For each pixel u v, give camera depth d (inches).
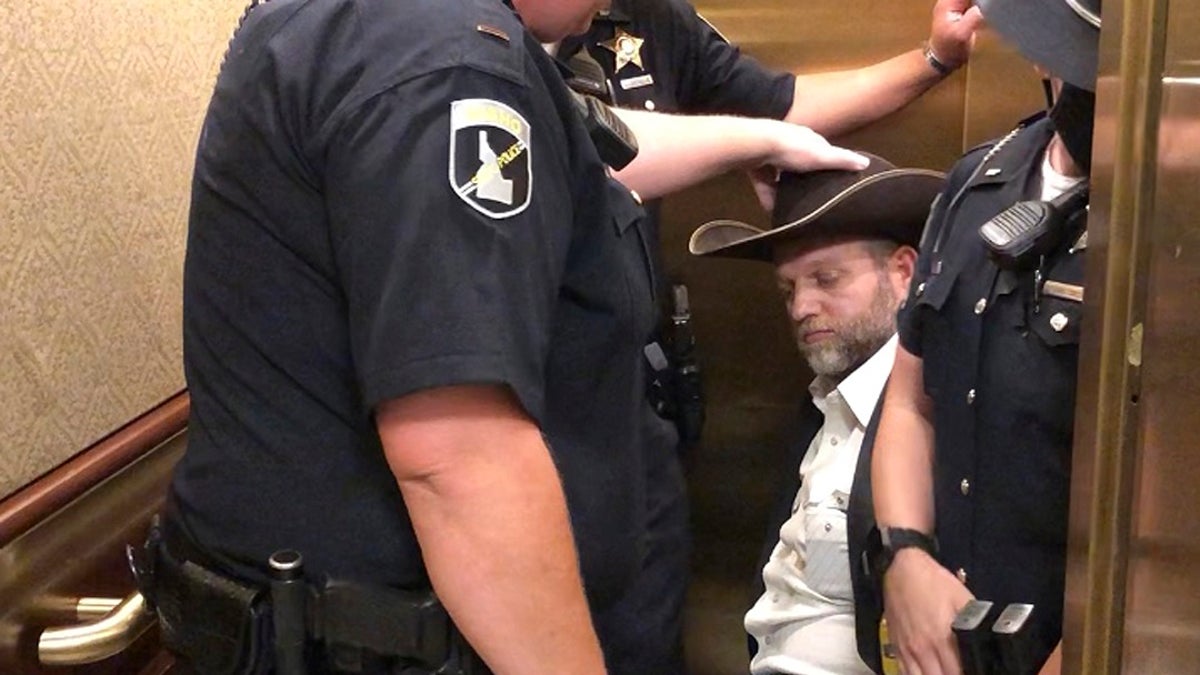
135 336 39.7
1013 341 36.4
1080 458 18.0
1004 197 39.0
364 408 26.7
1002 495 36.8
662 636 37.9
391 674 29.9
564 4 33.1
